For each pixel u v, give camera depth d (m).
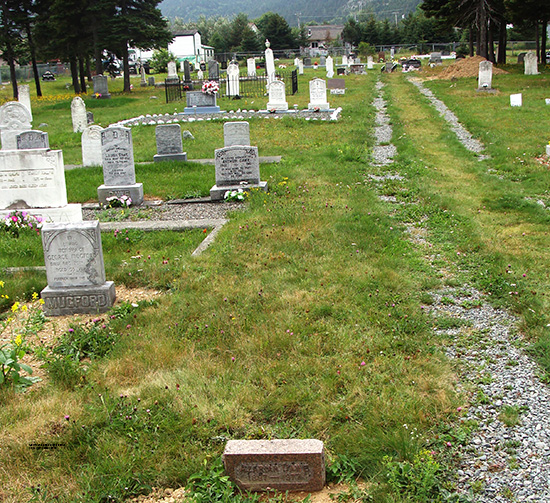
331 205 12.09
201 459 4.54
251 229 10.66
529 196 12.95
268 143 21.27
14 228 11.45
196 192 14.69
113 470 4.45
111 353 6.37
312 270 8.50
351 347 6.20
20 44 49.00
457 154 18.22
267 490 4.30
